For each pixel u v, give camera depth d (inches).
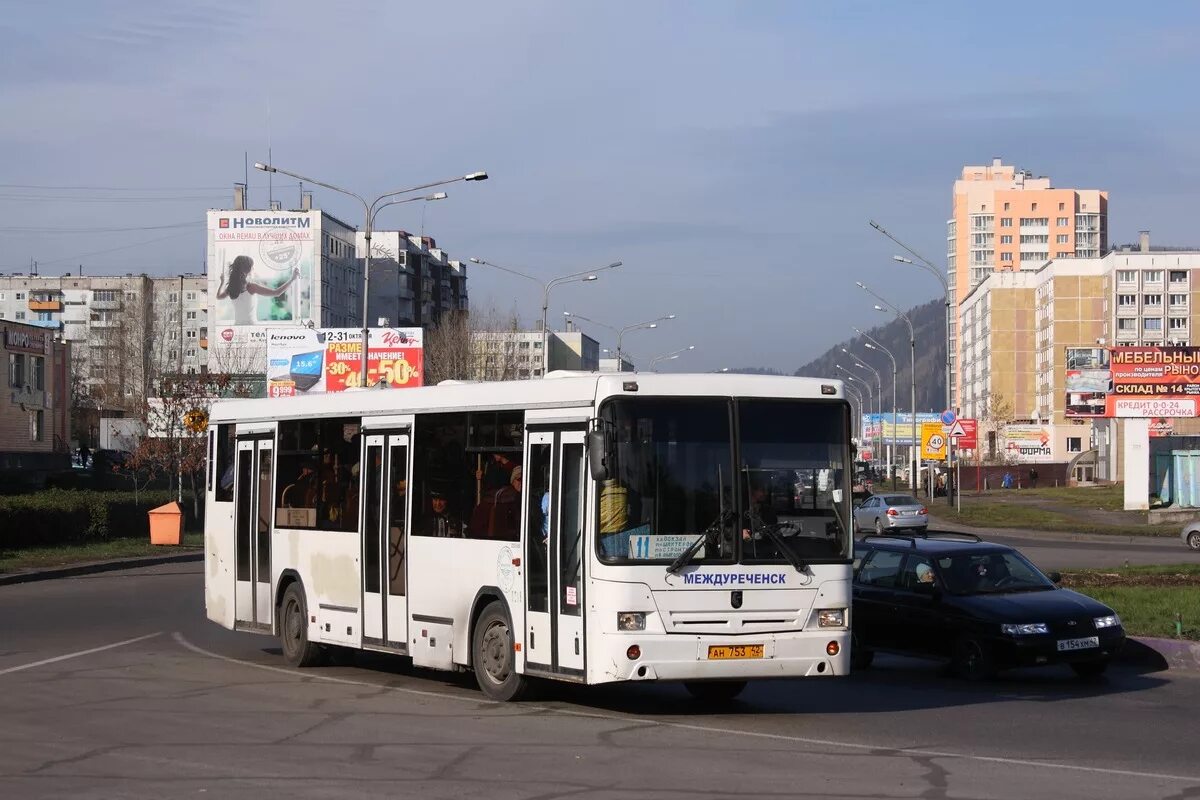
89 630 828.6
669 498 485.4
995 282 5861.2
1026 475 4121.6
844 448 509.7
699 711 526.9
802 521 499.8
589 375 502.9
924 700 565.6
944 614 645.3
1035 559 1437.0
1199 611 770.2
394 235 5398.6
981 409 6131.9
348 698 553.0
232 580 733.3
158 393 2101.4
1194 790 369.7
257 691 573.9
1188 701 561.6
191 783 378.9
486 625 546.6
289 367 2773.1
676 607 479.5
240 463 732.7
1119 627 637.9
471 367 3607.3
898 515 2101.4
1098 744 447.5
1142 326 5093.5
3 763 409.4
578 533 494.0
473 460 557.9
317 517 656.4
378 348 2755.9
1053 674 671.1
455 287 6328.7
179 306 6087.6
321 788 371.9
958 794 363.3
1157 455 2630.4
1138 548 1681.8
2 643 757.3
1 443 2871.6
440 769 398.3
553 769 398.9
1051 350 5339.6
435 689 584.1
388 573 601.9
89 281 6240.2
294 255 4333.2
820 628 496.1
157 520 1605.6
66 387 3314.5
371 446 620.7
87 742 445.7
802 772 394.6
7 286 6289.4
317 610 651.5
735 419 496.7
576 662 491.8
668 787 372.5
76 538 1562.5
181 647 747.4
